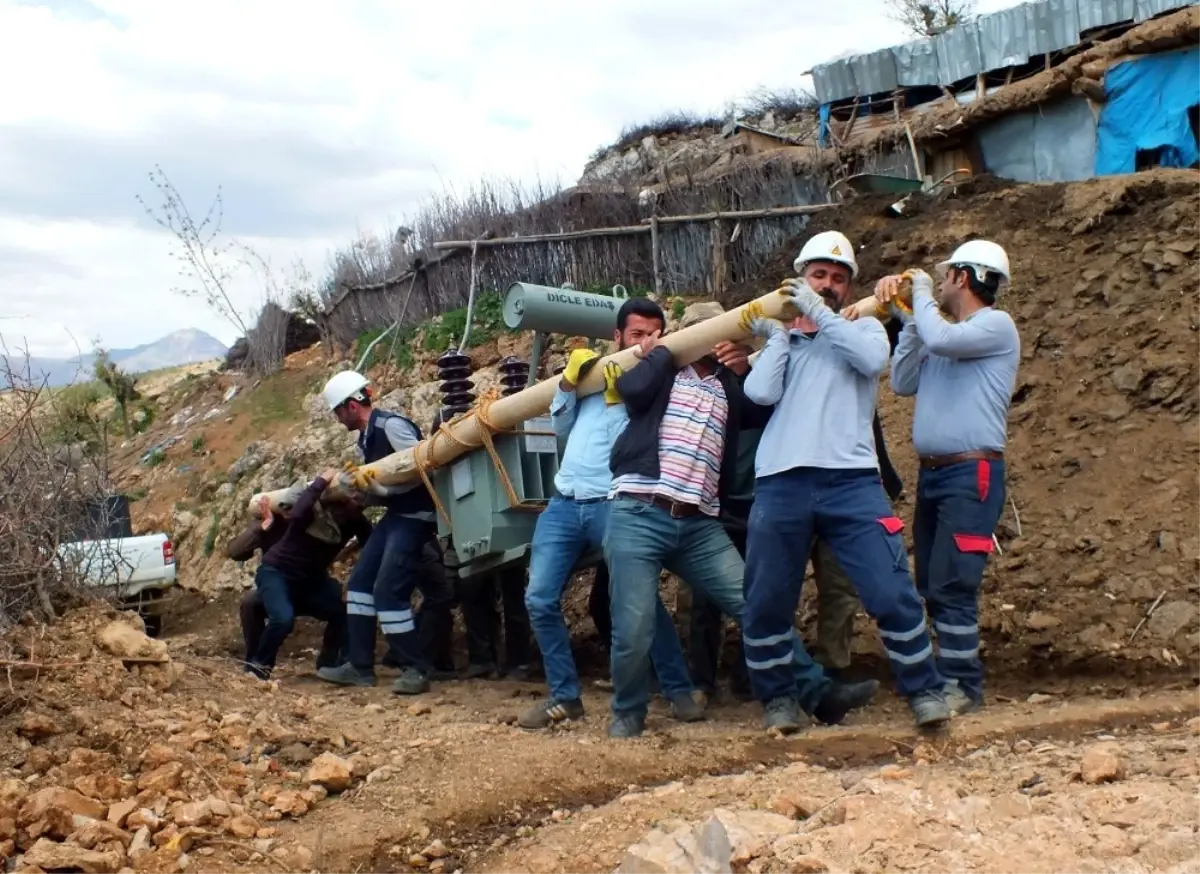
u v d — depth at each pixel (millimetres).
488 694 7293
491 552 7285
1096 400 7898
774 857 3691
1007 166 12961
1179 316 8055
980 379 5477
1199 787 3791
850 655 6512
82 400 11727
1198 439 7285
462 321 13250
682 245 11836
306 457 13523
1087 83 11875
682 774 5090
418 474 7496
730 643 7293
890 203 10766
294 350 17219
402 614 7410
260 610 7957
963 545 5477
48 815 4324
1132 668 6238
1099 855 3414
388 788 5012
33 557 5797
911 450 8344
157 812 4570
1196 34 11234
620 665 5555
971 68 15258
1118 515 7074
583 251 12609
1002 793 4098
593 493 5977
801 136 20688
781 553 5266
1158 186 9133
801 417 5254
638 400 5652
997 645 6723
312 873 4332
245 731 5340
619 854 4168
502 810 4832
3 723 4977
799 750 5191
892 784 4254
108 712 5207
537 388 6879
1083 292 8680
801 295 5266
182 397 18969
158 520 14758
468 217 13891
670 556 5652
